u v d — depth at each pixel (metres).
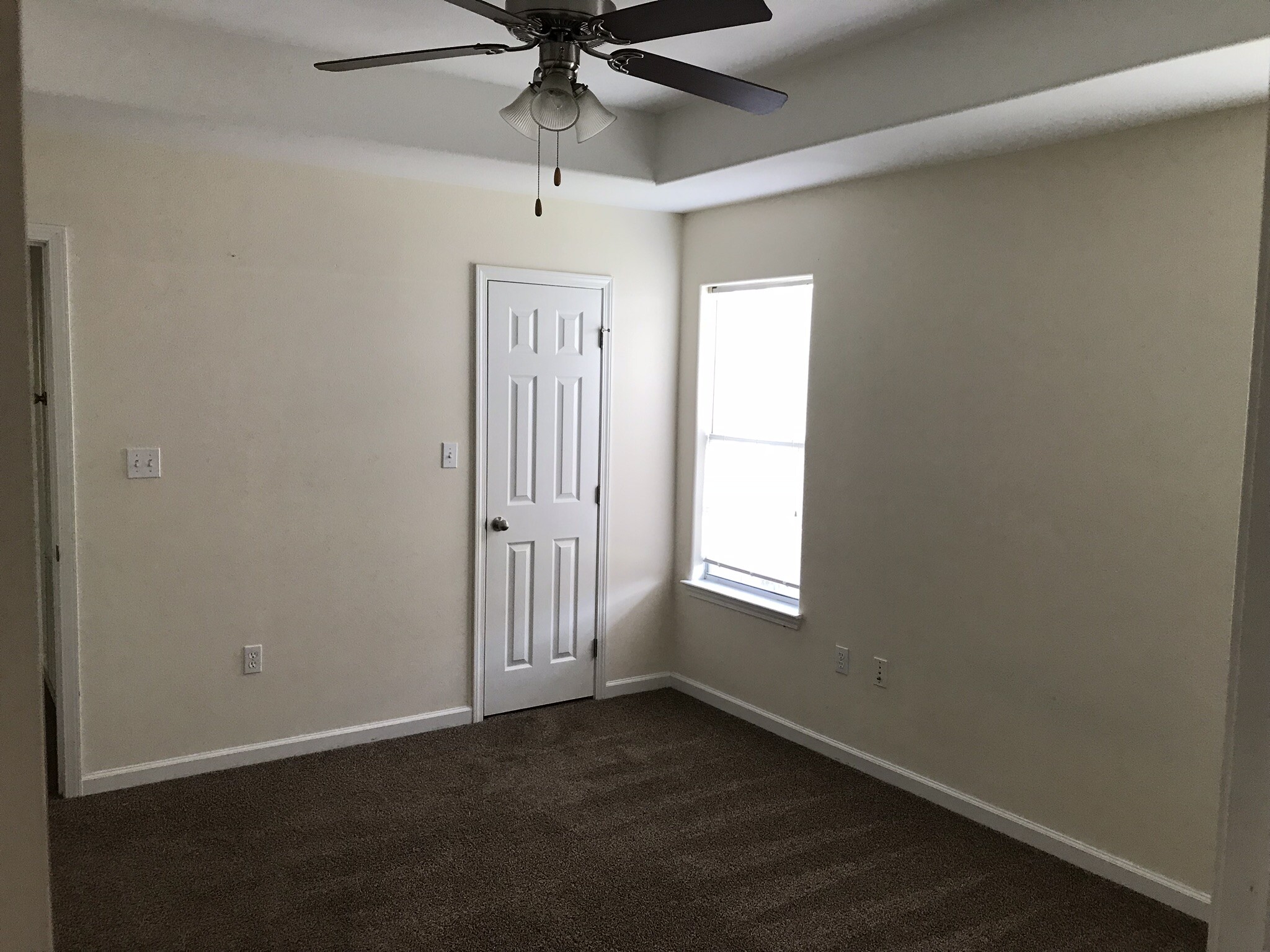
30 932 0.41
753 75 3.51
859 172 3.77
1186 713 2.91
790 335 4.39
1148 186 2.95
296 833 3.34
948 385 3.58
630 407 4.84
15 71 0.38
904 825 3.50
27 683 0.41
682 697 4.93
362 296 4.02
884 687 3.89
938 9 2.84
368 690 4.19
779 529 4.48
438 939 2.72
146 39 3.08
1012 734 3.41
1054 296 3.21
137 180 3.52
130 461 3.59
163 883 2.99
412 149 3.59
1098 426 3.10
